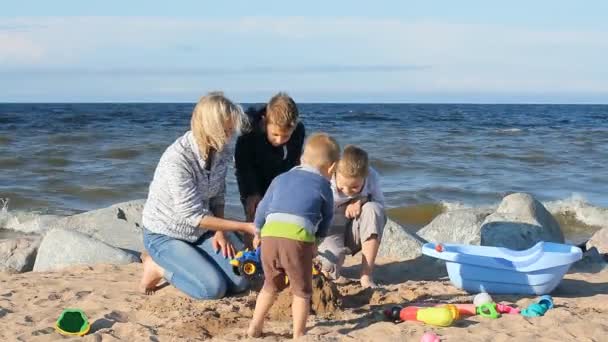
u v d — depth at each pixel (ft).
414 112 263.70
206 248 18.53
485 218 28.71
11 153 71.15
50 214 44.68
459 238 29.17
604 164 70.38
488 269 18.80
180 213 17.84
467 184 57.16
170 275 18.33
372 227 19.02
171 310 17.44
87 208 47.62
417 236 27.58
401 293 18.92
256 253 17.33
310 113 235.20
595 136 106.42
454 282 19.33
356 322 16.42
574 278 21.54
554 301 18.47
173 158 17.87
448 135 106.22
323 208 15.11
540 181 59.21
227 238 18.43
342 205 19.51
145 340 15.33
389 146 83.82
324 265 19.49
